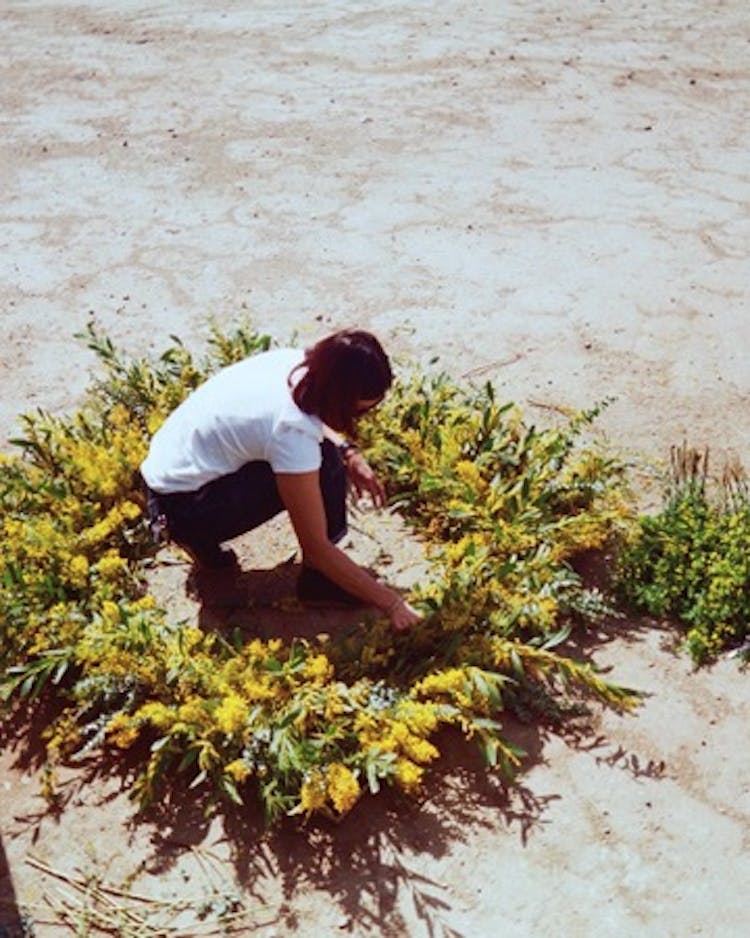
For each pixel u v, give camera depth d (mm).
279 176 6551
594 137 7008
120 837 3018
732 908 2840
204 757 2990
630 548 3711
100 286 5508
